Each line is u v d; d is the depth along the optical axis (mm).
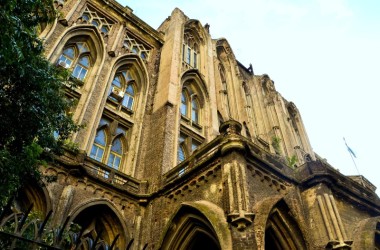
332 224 11969
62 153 10477
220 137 12820
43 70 8656
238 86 32562
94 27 20906
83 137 15688
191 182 13062
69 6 20672
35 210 11648
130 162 17219
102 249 7234
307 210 12945
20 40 6938
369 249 12203
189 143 20734
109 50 21078
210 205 11109
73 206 12430
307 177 13688
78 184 13203
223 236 9531
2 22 6086
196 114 24125
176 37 25438
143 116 19766
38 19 8695
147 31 25672
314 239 12062
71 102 10820
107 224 13680
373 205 15414
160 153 16609
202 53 29203
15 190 7781
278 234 11438
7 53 6211
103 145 17250
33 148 8047
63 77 11055
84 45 20438
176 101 20281
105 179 14180
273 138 30250
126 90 21219
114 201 14023
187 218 11820
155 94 21609
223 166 11523
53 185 12398
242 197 10070
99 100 17797
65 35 18906
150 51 25000
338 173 14961
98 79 18750
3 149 7613
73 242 7215
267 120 33375
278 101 36562
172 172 14891
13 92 8008
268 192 11906
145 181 15695
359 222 13820
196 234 11680
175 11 29156
